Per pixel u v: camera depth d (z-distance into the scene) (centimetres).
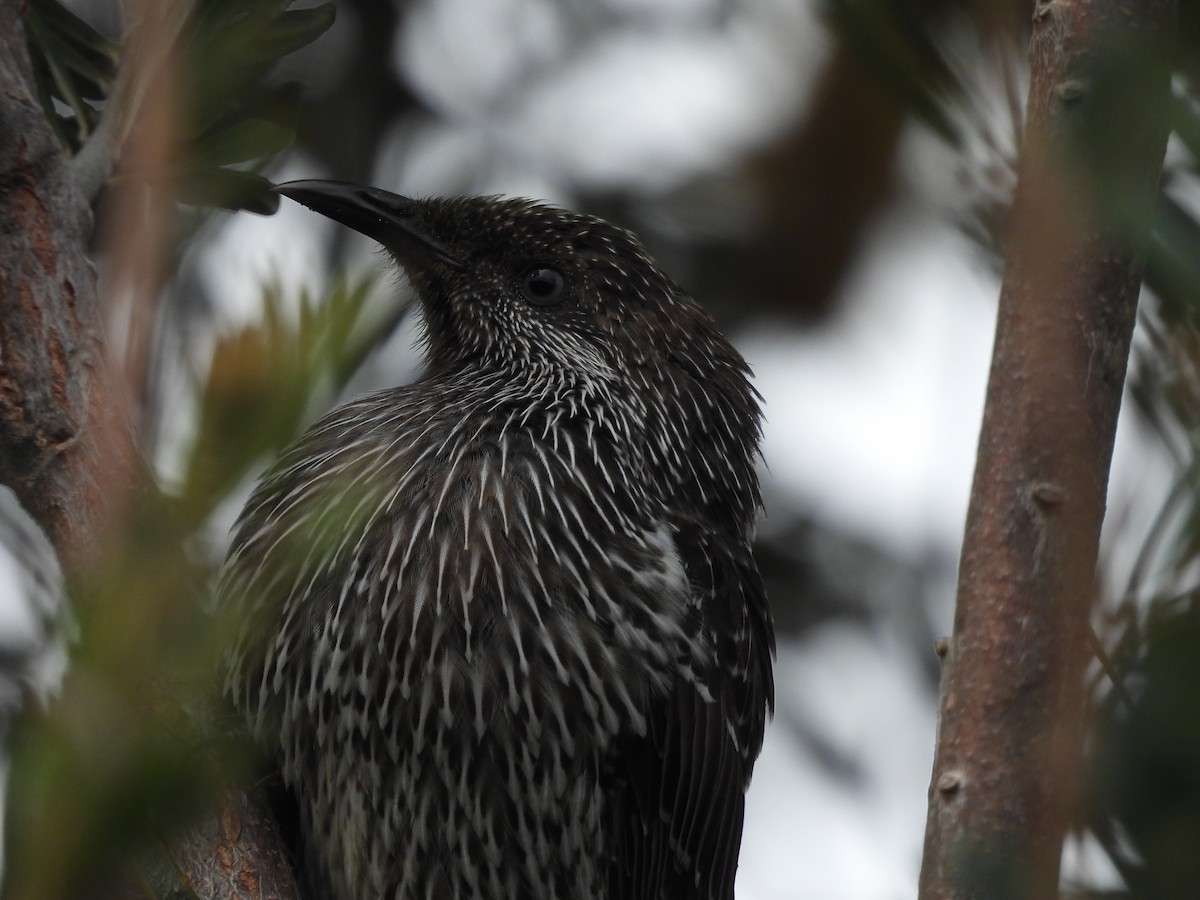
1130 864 226
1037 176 286
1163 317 271
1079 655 272
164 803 185
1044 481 346
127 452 219
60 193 457
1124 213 235
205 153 438
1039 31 332
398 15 1020
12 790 185
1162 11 243
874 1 314
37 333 437
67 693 189
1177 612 226
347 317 220
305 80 977
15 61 470
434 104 1021
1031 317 344
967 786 336
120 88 473
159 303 233
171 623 200
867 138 562
